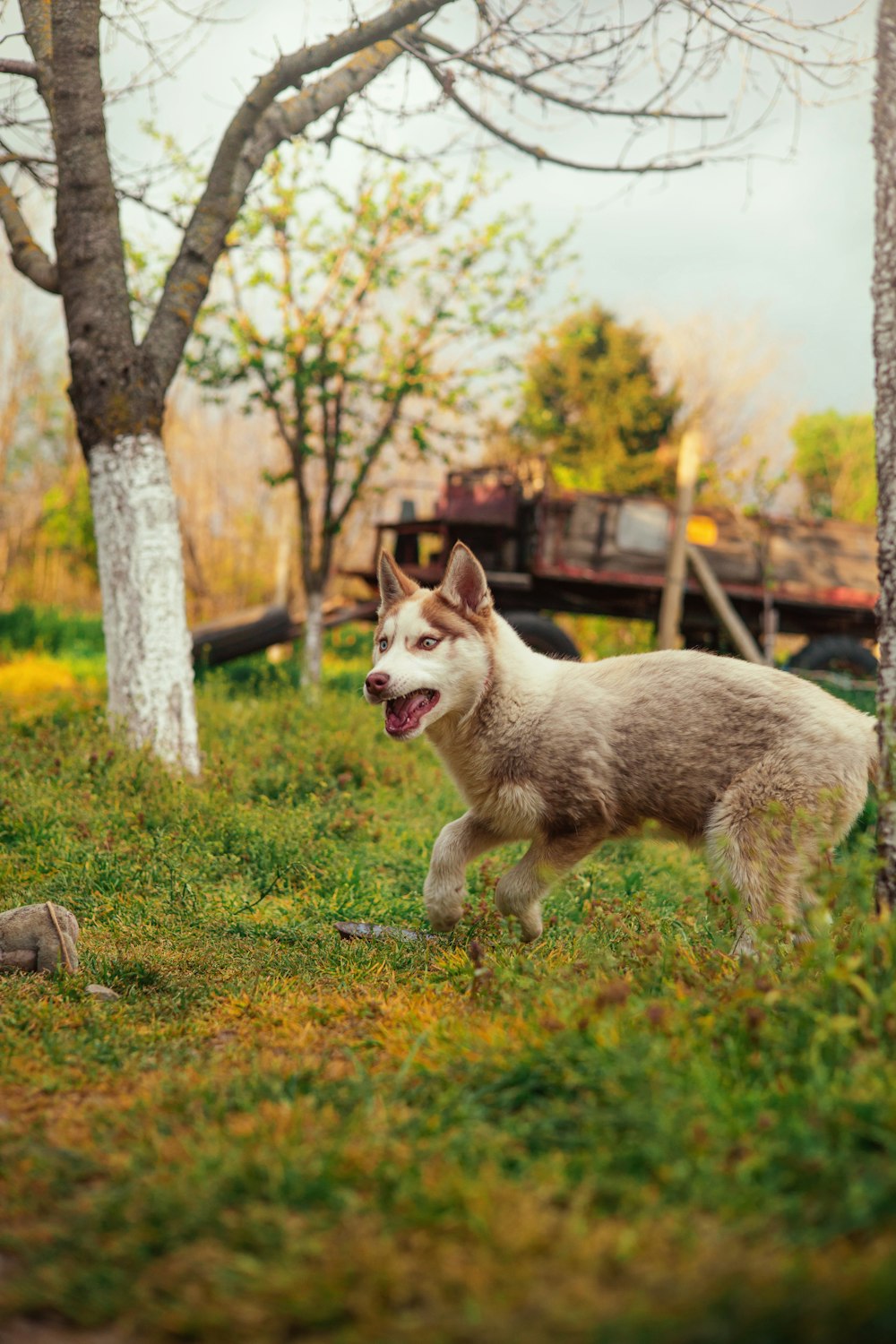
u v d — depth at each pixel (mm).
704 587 14227
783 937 3711
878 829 3699
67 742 8633
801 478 43062
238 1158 2459
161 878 6008
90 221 8656
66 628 26906
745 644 14055
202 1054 3496
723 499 16281
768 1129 2428
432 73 8180
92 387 8680
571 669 5406
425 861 6852
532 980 3674
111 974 4480
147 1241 2195
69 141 8602
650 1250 1998
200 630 17078
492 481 14820
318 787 8359
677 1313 1735
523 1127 2559
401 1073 2988
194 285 8961
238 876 6312
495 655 5230
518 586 14711
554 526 14414
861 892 3232
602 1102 2660
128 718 8602
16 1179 2521
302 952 4941
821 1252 1983
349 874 6328
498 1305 1852
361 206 14727
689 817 5086
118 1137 2742
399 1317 1885
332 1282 1944
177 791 7270
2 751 8469
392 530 15516
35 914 4500
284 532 28438
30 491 36812
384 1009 3850
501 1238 2051
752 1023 2896
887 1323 1632
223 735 10477
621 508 14852
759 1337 1667
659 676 5203
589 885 6344
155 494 8750
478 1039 3205
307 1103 2850
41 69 9125
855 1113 2391
